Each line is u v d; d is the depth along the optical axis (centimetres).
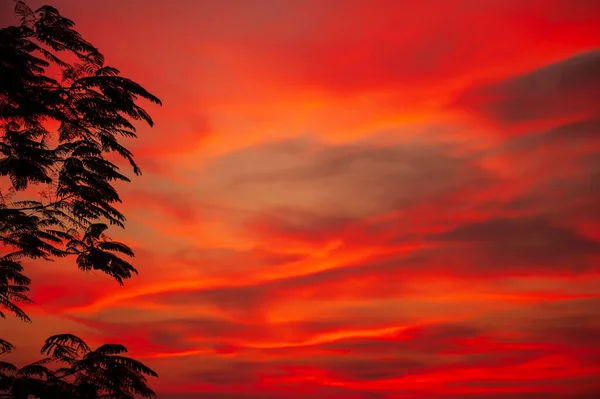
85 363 771
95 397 753
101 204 905
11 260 911
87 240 897
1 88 866
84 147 870
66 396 738
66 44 909
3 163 861
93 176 889
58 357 789
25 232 902
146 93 899
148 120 912
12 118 922
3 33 895
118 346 810
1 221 870
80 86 888
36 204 927
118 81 885
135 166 923
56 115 891
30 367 771
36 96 884
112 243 908
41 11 934
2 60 869
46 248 897
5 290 902
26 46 920
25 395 727
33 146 897
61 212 929
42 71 927
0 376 760
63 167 872
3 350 880
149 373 803
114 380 762
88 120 880
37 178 873
